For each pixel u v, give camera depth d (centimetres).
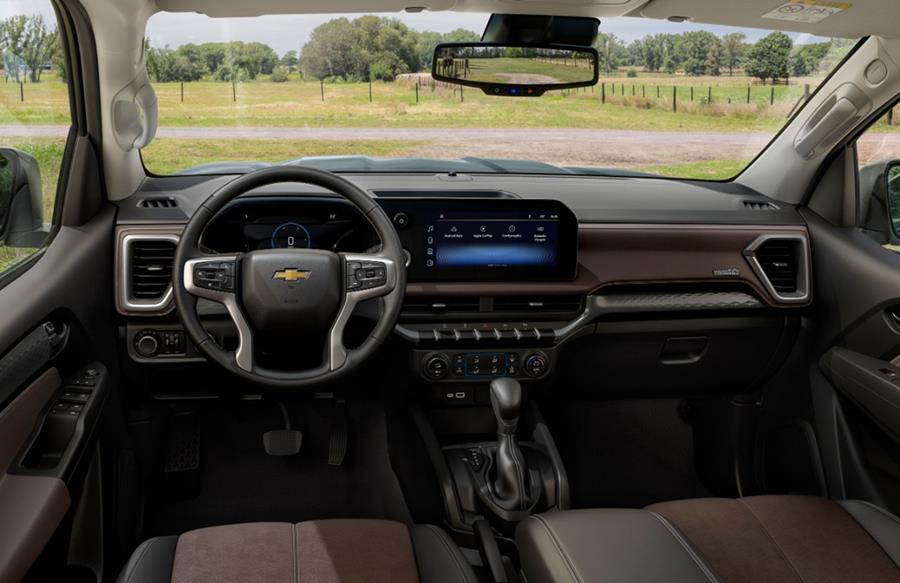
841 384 212
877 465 203
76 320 176
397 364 218
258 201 209
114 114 202
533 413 231
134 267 200
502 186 248
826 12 191
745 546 140
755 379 241
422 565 130
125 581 121
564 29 209
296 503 235
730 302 224
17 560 118
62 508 137
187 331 161
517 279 213
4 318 144
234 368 161
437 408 228
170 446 240
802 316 232
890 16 187
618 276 217
